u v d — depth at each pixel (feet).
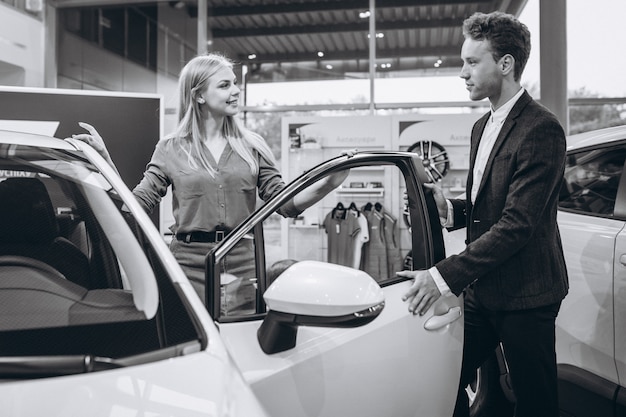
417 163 5.93
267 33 27.55
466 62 6.31
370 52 26.94
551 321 6.09
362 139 22.56
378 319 5.30
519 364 6.10
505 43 6.06
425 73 26.66
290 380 4.83
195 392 2.91
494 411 8.67
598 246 8.06
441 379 5.59
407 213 6.11
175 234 7.45
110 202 4.41
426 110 26.76
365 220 22.09
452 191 22.21
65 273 3.93
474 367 6.74
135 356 3.17
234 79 7.38
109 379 2.91
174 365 3.10
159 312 3.61
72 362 2.99
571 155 9.32
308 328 5.10
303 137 22.89
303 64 27.43
